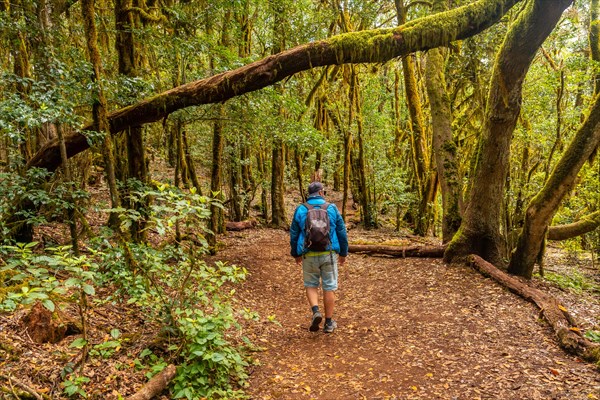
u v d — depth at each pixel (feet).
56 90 15.76
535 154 44.75
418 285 22.84
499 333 15.39
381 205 58.34
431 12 32.63
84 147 20.33
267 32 43.42
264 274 26.81
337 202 67.36
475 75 35.55
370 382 12.41
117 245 18.48
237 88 18.86
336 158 62.54
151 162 51.98
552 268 36.68
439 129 31.19
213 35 28.35
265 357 14.35
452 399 11.03
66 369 10.50
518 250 23.30
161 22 25.40
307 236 15.93
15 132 14.42
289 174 62.95
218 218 38.01
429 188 46.29
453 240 26.32
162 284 17.28
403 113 63.93
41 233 23.30
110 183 17.46
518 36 19.75
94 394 10.18
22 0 17.70
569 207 42.83
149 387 10.48
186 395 10.66
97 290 16.93
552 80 32.42
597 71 26.76
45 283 9.03
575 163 20.24
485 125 23.58
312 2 46.85
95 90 16.96
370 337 16.07
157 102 19.57
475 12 16.97
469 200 25.76
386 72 65.21
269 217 50.21
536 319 16.47
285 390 12.01
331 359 14.17
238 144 39.29
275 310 20.13
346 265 29.81
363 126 50.62
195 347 11.67
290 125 28.45
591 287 28.04
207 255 29.66
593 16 29.58
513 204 40.09
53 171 20.33
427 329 16.46
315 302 16.24
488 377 12.09
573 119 32.42
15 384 9.44
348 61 17.94
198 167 59.00
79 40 27.96
